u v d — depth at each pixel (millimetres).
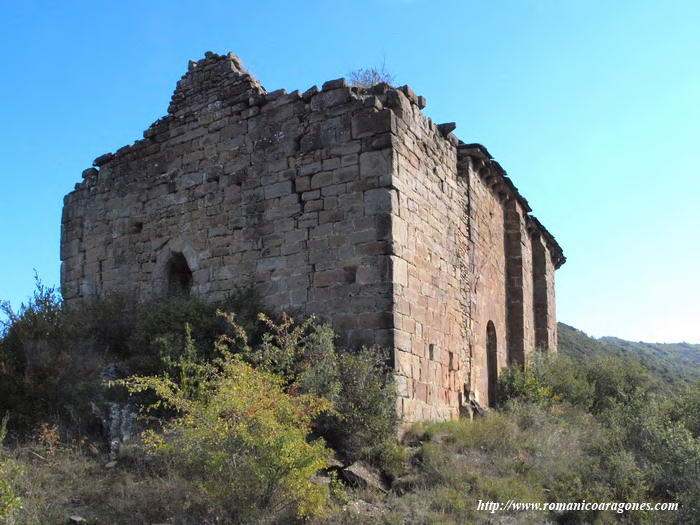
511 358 20578
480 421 13000
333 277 12820
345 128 13250
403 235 12875
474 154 17328
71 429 10953
